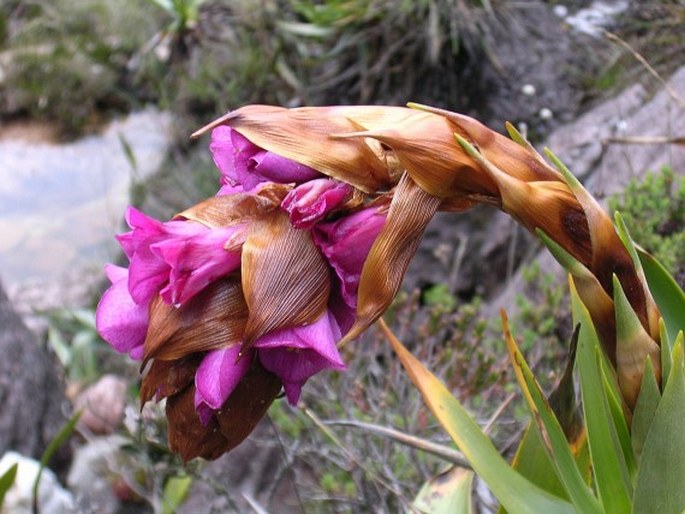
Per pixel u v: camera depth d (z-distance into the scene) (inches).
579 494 8.8
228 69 47.1
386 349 24.3
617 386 8.2
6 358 28.5
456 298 32.5
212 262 7.3
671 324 9.4
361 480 18.1
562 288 23.2
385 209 7.4
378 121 7.3
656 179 23.4
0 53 66.4
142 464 22.4
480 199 7.8
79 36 64.8
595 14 38.4
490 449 9.4
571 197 7.5
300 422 21.1
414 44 38.3
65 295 47.5
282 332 7.3
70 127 62.4
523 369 8.7
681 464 7.8
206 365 7.4
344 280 7.4
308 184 7.3
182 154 51.4
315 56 43.2
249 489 24.4
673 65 31.6
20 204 56.7
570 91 36.4
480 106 37.4
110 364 36.8
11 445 27.5
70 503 24.3
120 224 51.8
